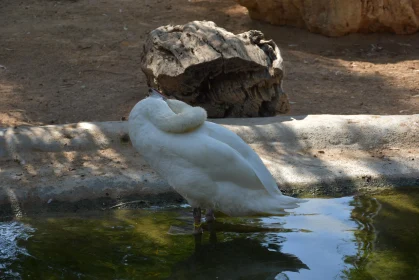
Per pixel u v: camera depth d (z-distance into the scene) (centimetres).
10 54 996
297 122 694
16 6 1289
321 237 516
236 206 505
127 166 628
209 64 705
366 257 480
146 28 1155
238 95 735
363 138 685
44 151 645
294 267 467
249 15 1208
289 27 1183
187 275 456
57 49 1030
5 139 646
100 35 1110
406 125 695
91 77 912
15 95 826
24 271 457
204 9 1273
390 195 605
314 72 975
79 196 583
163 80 726
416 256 481
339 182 618
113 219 559
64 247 500
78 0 1335
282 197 509
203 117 512
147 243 510
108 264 471
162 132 515
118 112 776
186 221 555
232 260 480
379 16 1122
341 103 834
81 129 670
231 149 504
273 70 728
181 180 508
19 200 571
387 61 1045
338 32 1131
